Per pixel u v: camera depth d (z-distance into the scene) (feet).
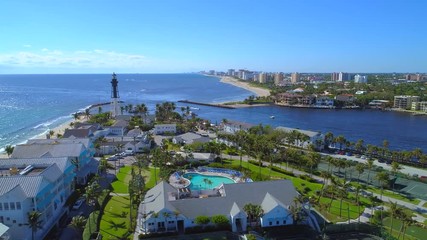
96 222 304.91
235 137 609.01
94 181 362.74
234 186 334.44
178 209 308.40
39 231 282.97
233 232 301.22
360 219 336.08
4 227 252.01
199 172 468.34
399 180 468.34
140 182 360.28
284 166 518.78
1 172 339.16
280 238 293.02
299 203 321.11
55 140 492.54
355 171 506.07
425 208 370.32
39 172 334.24
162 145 584.81
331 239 294.05
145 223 297.74
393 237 294.87
